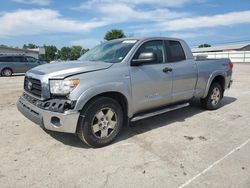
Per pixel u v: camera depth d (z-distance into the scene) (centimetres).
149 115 502
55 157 393
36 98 427
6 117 606
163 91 523
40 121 407
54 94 398
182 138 475
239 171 352
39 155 399
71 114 387
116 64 450
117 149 424
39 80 416
